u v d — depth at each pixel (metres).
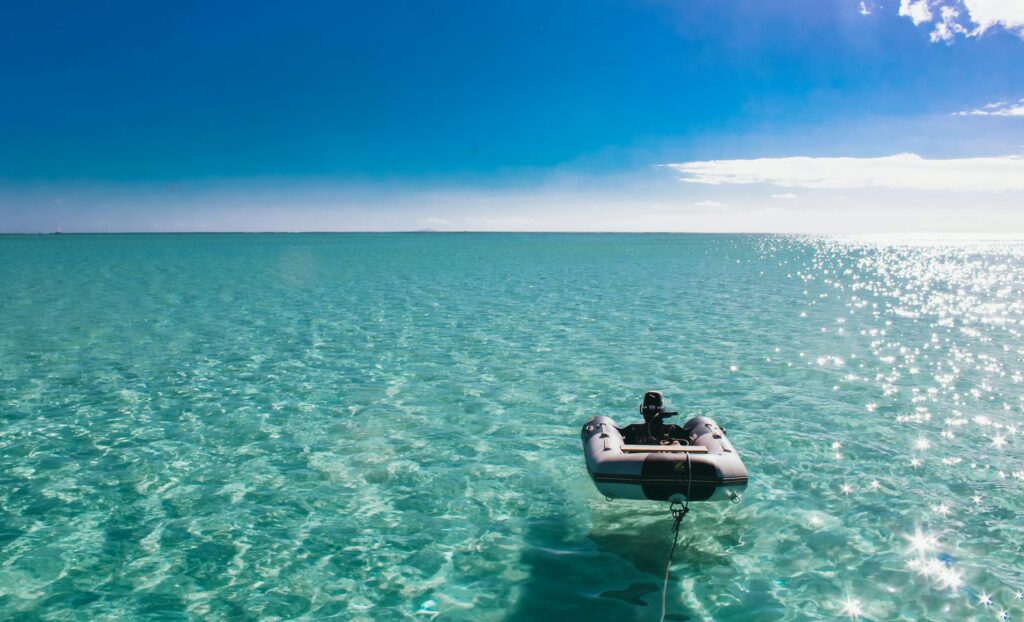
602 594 5.29
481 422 9.81
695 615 5.00
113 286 30.78
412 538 6.21
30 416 9.95
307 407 10.55
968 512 6.68
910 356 14.57
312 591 5.31
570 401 10.98
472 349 15.42
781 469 7.89
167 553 5.88
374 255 65.12
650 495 6.03
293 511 6.76
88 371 13.00
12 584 5.33
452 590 5.34
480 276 37.97
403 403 10.81
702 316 21.06
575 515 6.73
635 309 22.81
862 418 9.92
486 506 6.92
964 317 20.95
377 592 5.31
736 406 10.64
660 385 12.01
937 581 5.41
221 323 19.38
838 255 73.25
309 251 75.06
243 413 10.19
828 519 6.57
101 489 7.26
